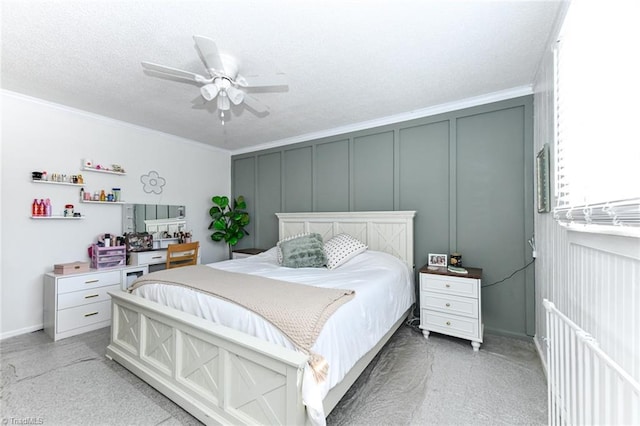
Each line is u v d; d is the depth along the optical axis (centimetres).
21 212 273
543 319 213
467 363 214
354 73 227
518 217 260
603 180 101
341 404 166
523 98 256
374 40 184
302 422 118
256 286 189
